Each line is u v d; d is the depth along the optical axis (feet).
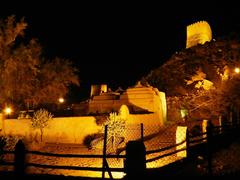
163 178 26.30
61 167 29.07
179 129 41.50
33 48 115.34
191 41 168.86
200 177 26.94
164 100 88.63
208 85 113.91
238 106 90.94
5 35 107.86
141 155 26.25
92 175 42.32
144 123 72.18
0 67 106.52
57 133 73.56
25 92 113.39
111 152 53.47
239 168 31.99
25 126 75.92
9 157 51.19
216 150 40.24
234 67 122.21
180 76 128.98
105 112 84.12
